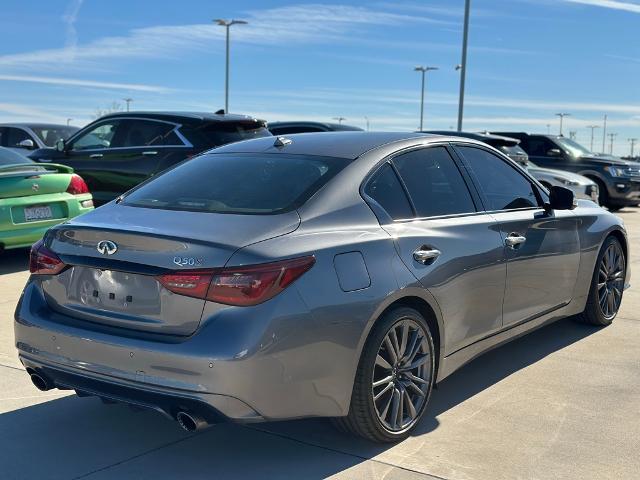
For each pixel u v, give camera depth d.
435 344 3.97
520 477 3.36
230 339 3.07
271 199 3.63
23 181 7.74
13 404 4.20
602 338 5.66
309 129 13.91
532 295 4.79
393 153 4.09
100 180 10.09
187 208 3.67
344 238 3.49
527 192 5.00
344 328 3.33
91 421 3.99
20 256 9.05
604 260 5.83
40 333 3.55
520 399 4.36
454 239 4.04
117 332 3.32
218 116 9.85
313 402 3.29
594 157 17.55
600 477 3.37
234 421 3.12
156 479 3.34
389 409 3.69
